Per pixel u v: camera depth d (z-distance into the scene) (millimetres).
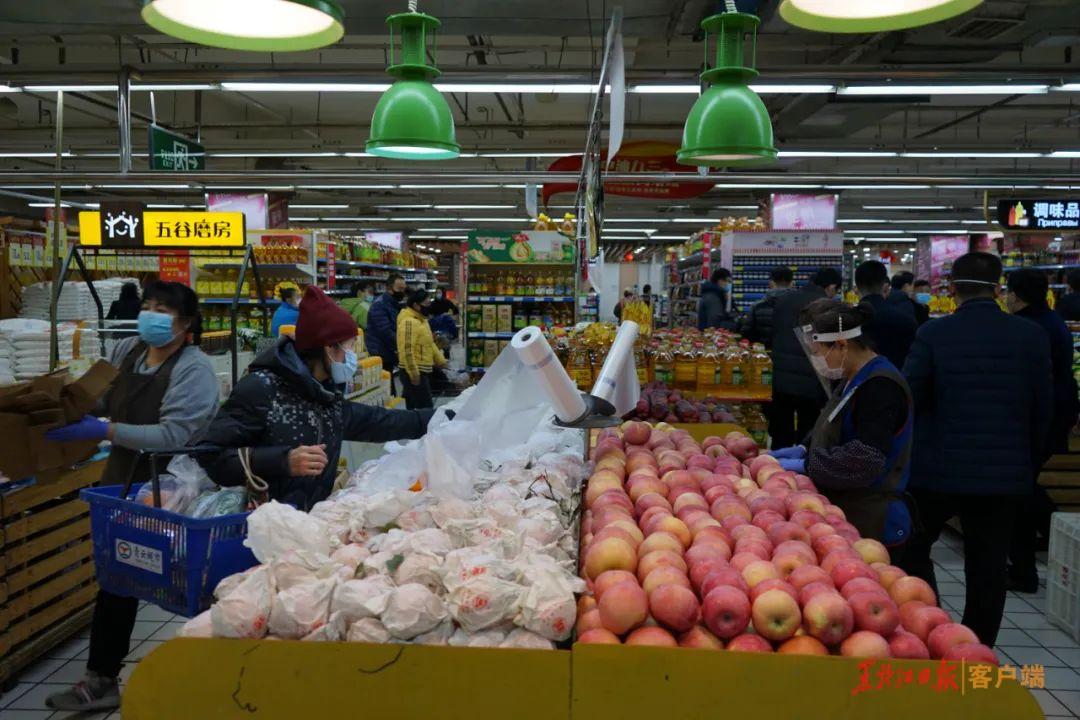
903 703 1379
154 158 7277
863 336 2676
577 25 7215
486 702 1417
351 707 1435
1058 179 4918
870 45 8781
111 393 3172
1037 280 4184
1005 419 3139
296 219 27422
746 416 5695
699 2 6855
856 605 1521
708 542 1807
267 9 2158
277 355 2627
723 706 1392
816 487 2627
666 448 2756
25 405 2762
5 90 6543
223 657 1450
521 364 2617
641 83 6422
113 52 10945
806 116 12078
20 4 6293
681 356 5582
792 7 2059
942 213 25109
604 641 1465
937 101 13430
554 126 14195
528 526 1873
